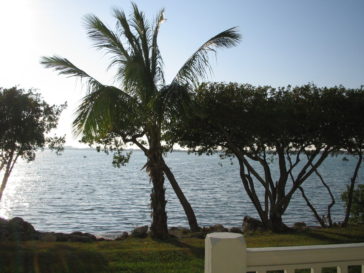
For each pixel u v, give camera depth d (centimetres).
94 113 1109
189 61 1229
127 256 994
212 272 273
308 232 1485
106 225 2548
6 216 2869
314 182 6288
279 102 1573
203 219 2823
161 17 1288
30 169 10700
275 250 292
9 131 1317
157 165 1311
